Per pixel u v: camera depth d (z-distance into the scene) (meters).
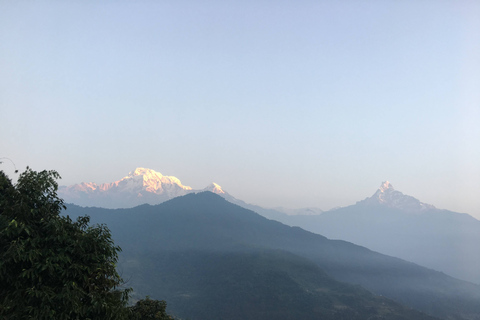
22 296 12.00
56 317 11.93
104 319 12.75
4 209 12.75
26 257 12.02
